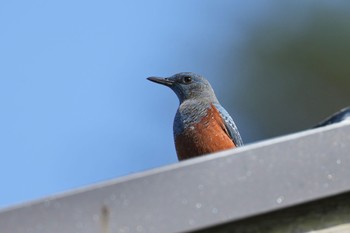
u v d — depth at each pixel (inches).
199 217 447.8
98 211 443.2
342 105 1094.4
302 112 1101.1
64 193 443.2
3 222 436.1
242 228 469.7
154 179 449.4
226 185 453.4
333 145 465.4
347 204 476.1
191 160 455.5
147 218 445.1
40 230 437.7
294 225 472.7
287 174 458.3
